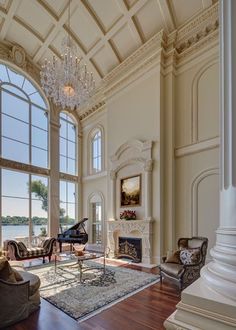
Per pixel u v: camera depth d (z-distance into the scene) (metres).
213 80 6.40
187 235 6.43
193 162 6.56
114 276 5.10
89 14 7.24
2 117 7.86
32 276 3.67
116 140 8.52
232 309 1.02
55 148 9.69
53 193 9.33
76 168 10.90
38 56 8.91
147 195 6.95
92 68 9.27
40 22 7.69
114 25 7.54
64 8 7.13
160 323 2.99
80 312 3.29
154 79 7.34
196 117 6.65
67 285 4.45
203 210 6.20
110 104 8.95
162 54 7.23
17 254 6.10
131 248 7.21
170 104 7.07
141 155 7.34
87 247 9.58
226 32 1.34
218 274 1.17
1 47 8.02
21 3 7.00
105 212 9.45
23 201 8.24
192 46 6.93
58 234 8.77
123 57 8.49
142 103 7.66
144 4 6.72
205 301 1.10
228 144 1.27
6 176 7.77
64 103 6.21
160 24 7.12
